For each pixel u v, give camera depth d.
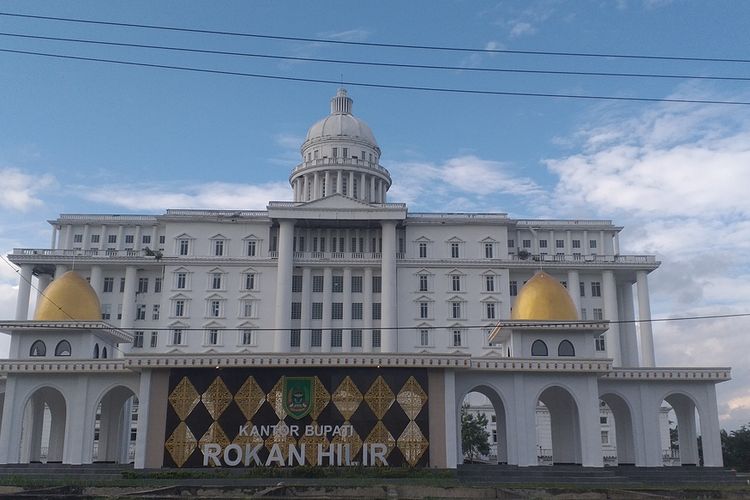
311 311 95.19
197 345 93.25
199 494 35.94
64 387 49.84
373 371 47.47
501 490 35.69
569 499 34.19
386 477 43.81
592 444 48.38
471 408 98.06
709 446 52.06
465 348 93.69
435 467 45.88
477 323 94.94
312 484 39.38
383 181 113.81
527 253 100.56
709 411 52.56
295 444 46.16
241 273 95.75
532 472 46.16
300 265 95.69
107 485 39.75
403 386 47.34
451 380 47.75
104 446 56.53
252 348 93.06
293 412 46.62
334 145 112.69
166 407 46.78
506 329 52.41
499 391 49.41
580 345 51.62
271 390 46.97
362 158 113.19
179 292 94.69
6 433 48.75
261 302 94.81
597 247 105.50
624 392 52.88
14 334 52.12
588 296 99.31
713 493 36.06
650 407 52.59
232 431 46.34
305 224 97.94
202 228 98.00
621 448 57.22
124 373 49.72
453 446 46.47
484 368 48.81
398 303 95.31
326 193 109.19
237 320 94.06
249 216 98.44
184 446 46.16
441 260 96.88
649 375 52.50
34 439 56.38
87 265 96.25
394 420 46.72
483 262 97.06
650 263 98.06
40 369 49.28
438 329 94.50
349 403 46.88
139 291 97.56
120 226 103.44
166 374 47.38
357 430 46.47
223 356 47.00
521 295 53.81
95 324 51.88
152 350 94.19
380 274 97.38
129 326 94.75
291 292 94.44
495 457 89.25
